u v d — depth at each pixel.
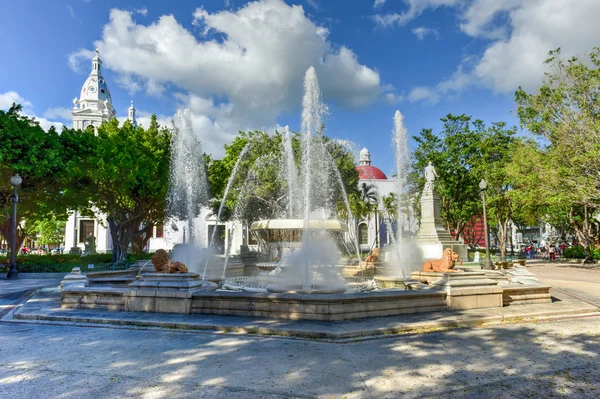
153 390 4.40
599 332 7.10
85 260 25.73
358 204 35.41
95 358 5.64
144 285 8.85
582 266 27.41
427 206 24.55
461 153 34.03
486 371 5.02
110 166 23.64
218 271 17.42
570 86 22.27
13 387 4.53
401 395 4.25
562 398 4.19
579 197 21.78
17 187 22.14
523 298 9.66
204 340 6.56
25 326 7.94
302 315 7.63
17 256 25.34
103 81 77.19
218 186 35.75
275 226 14.42
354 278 14.65
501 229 33.28
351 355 5.66
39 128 22.94
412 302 8.34
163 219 32.53
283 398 4.17
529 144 25.64
